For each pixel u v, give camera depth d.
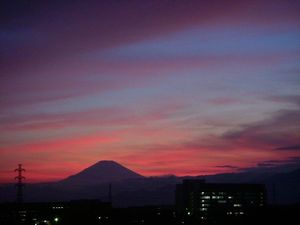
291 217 166.75
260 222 172.25
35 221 192.12
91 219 193.75
